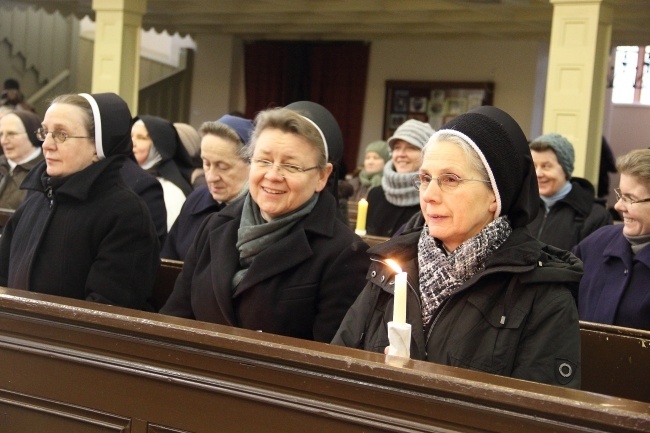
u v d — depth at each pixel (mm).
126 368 2299
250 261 2908
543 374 2180
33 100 16406
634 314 3383
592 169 8773
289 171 2861
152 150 5180
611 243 3557
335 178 3592
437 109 14797
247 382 2141
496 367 2205
